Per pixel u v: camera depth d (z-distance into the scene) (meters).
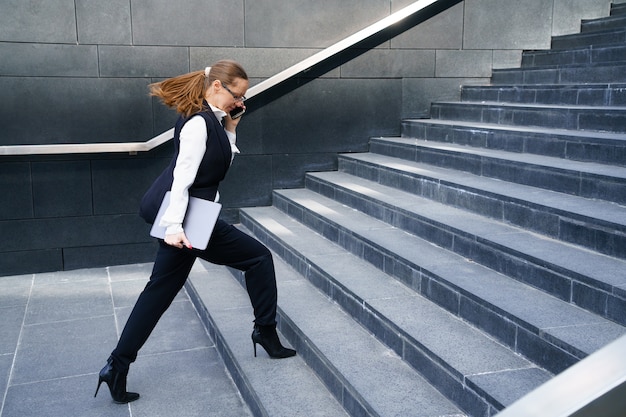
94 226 5.57
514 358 2.63
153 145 5.42
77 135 5.37
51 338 4.16
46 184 5.39
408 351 2.92
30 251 5.44
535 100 5.45
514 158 4.30
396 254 3.71
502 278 3.22
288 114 6.00
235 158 5.92
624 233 2.94
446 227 3.78
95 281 5.29
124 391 3.29
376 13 6.02
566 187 3.78
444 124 5.55
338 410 2.84
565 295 2.86
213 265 5.28
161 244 3.13
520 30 6.51
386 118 6.28
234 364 3.47
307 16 5.83
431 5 6.20
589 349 2.32
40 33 5.16
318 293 4.01
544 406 0.65
